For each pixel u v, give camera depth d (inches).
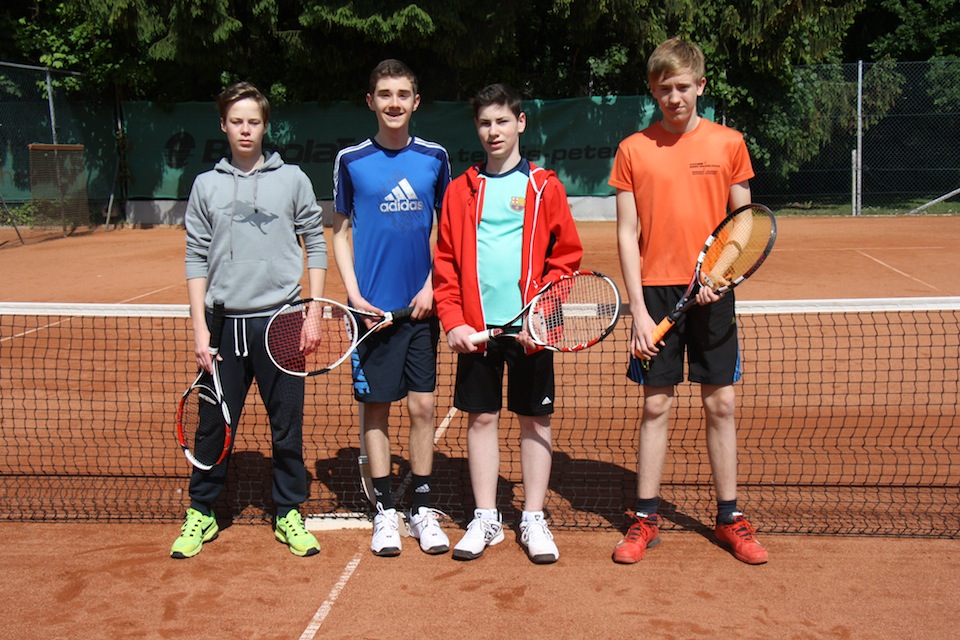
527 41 728.3
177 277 454.9
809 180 771.4
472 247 134.2
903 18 807.1
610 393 235.1
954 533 144.5
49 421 216.1
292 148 698.8
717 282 131.0
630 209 137.2
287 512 143.9
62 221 663.1
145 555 139.9
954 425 202.4
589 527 149.7
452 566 135.6
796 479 170.9
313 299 136.9
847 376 241.1
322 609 122.8
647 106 666.8
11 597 126.4
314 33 649.6
